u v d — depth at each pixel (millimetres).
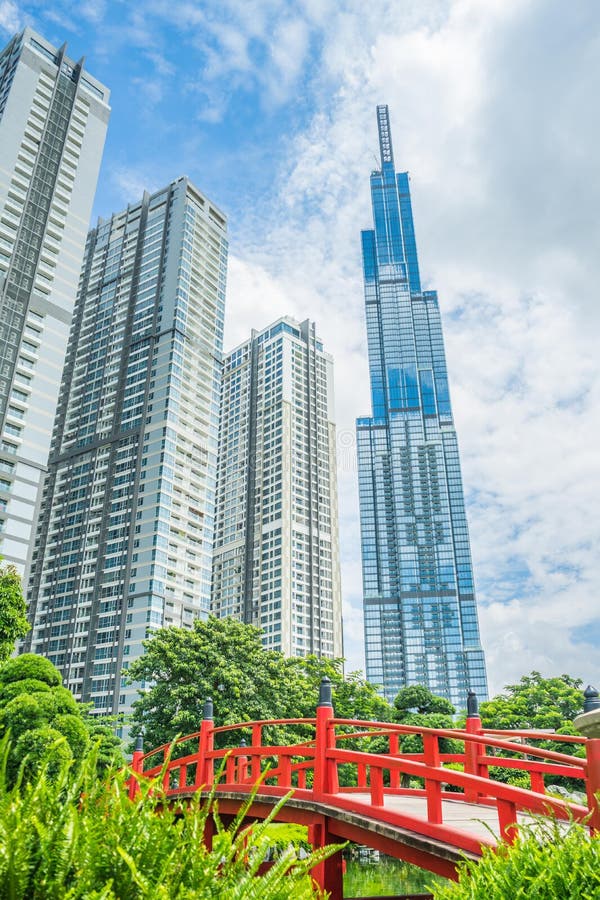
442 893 4422
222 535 153500
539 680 61219
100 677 89562
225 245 132875
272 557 137750
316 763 10422
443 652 161000
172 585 96500
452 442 185250
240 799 12047
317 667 56469
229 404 170750
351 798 9672
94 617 95000
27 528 74562
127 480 104438
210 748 14367
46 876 2275
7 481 74625
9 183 87125
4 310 80812
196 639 38438
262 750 12266
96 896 2158
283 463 146125
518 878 3920
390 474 183625
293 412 154750
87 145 98500
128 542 98125
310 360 165250
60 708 32000
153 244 127375
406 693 70438
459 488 180000
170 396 108000
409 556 172500
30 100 93812
